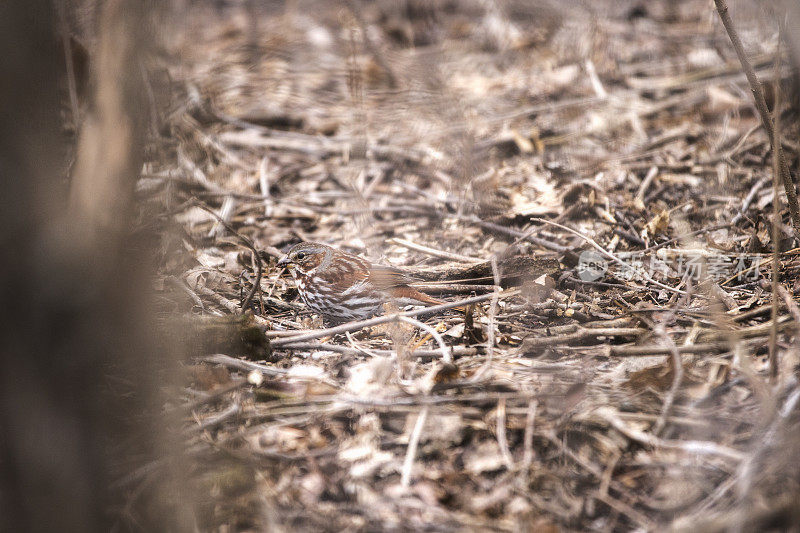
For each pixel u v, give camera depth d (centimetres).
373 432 547
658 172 978
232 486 507
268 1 1611
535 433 537
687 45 1290
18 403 413
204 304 749
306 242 775
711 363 596
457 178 995
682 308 694
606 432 535
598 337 654
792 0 544
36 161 402
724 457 504
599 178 966
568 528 477
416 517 487
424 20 1477
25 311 407
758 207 877
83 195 411
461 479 510
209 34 1459
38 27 401
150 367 466
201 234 912
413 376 611
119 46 407
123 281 428
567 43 1335
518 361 622
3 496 424
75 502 428
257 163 1080
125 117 412
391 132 1115
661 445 509
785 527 455
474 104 1177
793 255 767
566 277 776
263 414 566
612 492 497
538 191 959
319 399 571
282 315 780
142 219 870
